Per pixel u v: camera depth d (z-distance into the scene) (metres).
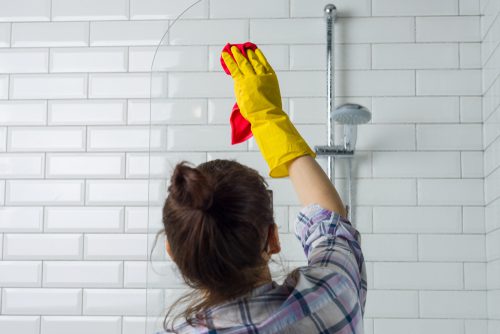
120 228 1.92
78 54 2.00
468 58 1.76
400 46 1.75
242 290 0.67
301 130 1.63
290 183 1.46
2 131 1.99
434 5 1.78
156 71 1.59
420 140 1.71
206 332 0.65
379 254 1.64
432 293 1.63
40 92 1.99
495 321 1.58
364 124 1.69
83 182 1.95
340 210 0.77
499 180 1.56
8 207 1.95
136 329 1.88
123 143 1.95
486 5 1.73
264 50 1.66
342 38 1.75
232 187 0.66
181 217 0.65
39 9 2.02
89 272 1.91
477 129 1.73
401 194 1.67
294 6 1.67
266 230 0.69
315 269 0.69
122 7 2.00
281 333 0.65
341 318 0.66
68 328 1.89
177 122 1.57
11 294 1.91
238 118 0.82
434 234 1.66
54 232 1.93
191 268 0.66
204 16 1.63
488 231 1.64
